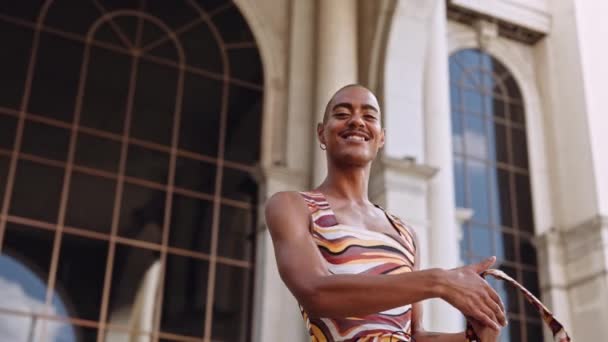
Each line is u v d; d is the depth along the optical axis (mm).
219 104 14047
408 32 13570
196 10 14492
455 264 12562
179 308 12461
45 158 12383
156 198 12961
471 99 18062
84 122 12867
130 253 12438
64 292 11812
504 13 18594
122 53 13586
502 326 1938
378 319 2119
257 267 13156
